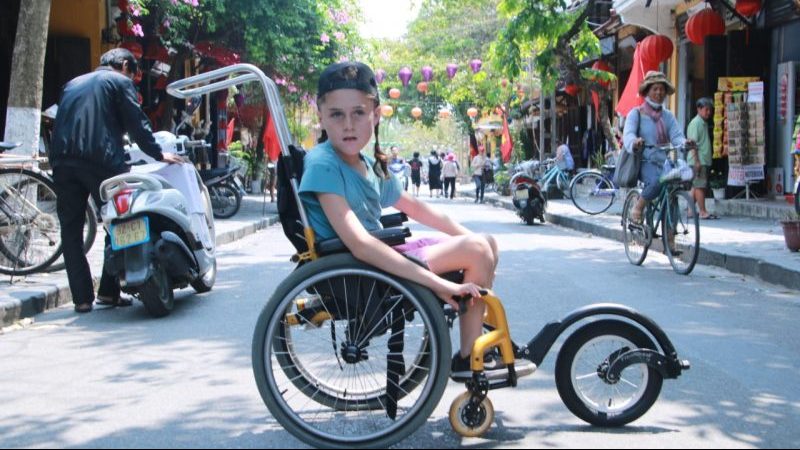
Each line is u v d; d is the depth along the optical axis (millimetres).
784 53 15523
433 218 4051
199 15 15922
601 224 13617
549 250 10891
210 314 6625
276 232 14852
